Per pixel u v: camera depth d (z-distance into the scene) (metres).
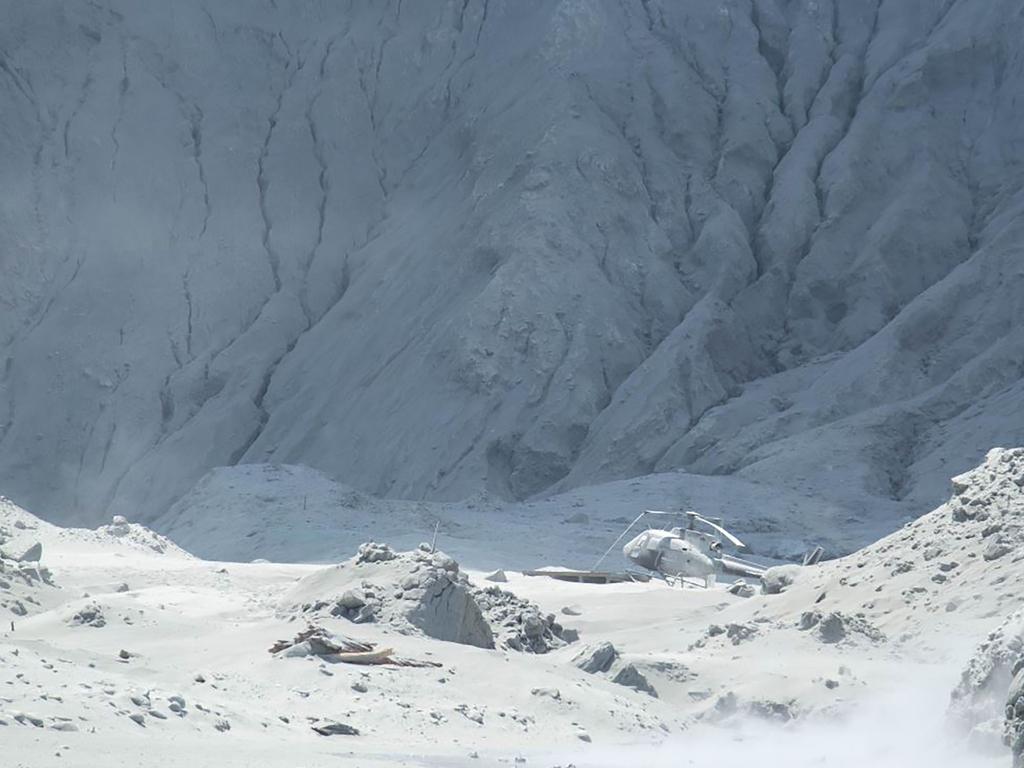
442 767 17.81
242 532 70.88
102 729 16.77
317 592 35.56
